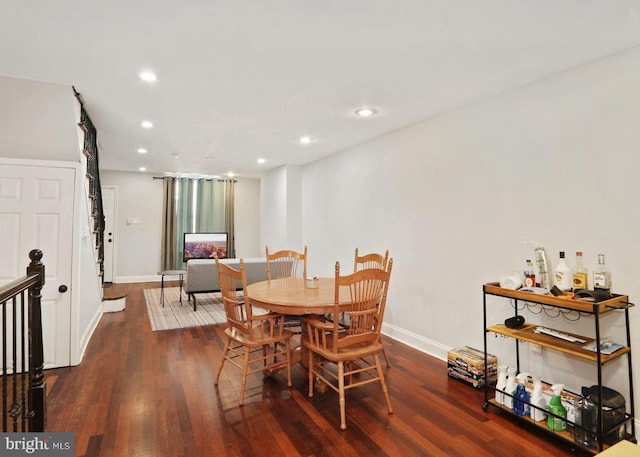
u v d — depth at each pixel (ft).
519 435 7.11
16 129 9.55
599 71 7.47
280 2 5.65
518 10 5.83
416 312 12.16
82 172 10.73
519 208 8.93
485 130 9.78
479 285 9.99
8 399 8.42
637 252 6.86
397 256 13.02
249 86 9.09
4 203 9.80
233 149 16.40
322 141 14.73
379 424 7.49
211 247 26.21
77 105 9.91
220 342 12.66
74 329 10.43
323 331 8.41
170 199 25.67
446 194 10.98
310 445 6.74
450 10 5.86
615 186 7.19
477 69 8.04
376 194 14.14
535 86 8.62
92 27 6.41
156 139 14.62
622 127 7.10
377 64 7.84
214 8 5.82
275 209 21.76
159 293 21.43
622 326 7.09
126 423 7.42
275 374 10.09
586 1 5.59
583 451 6.56
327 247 17.67
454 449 6.64
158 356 11.25
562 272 7.64
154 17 6.09
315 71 8.21
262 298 9.21
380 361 10.98
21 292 5.37
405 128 12.62
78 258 10.51
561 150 8.08
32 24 6.30
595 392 6.79
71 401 8.31
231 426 7.38
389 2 5.65
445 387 9.22
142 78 8.64
